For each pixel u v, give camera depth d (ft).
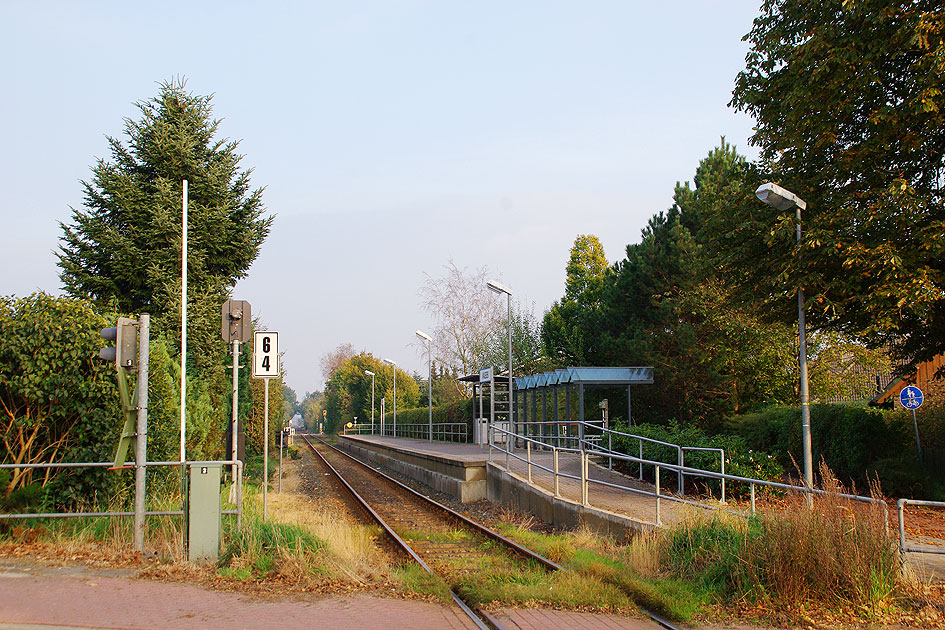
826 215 49.85
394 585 27.55
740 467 49.55
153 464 30.73
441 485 78.79
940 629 22.82
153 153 66.95
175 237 64.28
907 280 45.57
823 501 27.14
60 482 35.35
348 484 84.23
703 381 86.38
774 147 57.98
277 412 144.87
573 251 185.16
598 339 107.76
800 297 47.03
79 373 36.29
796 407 66.44
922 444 60.23
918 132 49.34
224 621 21.75
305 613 23.08
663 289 95.20
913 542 34.04
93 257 63.67
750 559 26.76
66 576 26.32
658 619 24.02
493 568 33.12
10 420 35.45
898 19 48.44
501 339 160.76
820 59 52.19
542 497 52.37
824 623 23.52
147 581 26.22
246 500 55.57
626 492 53.06
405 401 274.98
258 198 75.46
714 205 68.08
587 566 31.50
